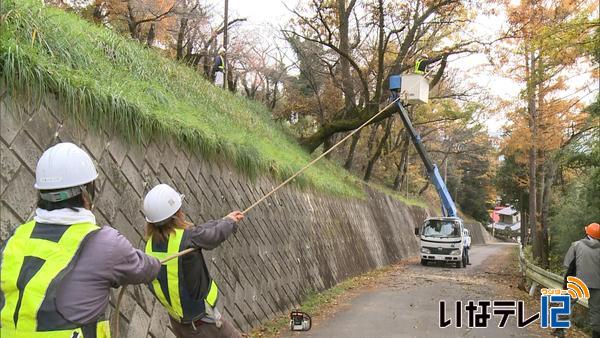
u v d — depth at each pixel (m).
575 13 13.00
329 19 20.98
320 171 19.16
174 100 9.23
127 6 14.64
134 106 6.13
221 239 3.94
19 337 2.35
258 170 10.33
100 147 5.45
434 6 18.28
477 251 36.44
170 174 6.88
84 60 6.62
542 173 21.28
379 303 11.11
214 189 8.16
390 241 25.11
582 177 13.89
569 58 11.23
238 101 17.84
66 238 2.50
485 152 42.56
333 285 13.50
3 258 2.50
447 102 29.75
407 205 33.47
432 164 20.97
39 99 4.66
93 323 2.48
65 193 2.56
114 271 2.55
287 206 11.84
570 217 14.35
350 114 22.02
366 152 32.81
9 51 4.43
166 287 3.82
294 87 25.91
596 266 6.84
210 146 8.18
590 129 13.13
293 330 8.24
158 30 18.28
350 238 17.59
